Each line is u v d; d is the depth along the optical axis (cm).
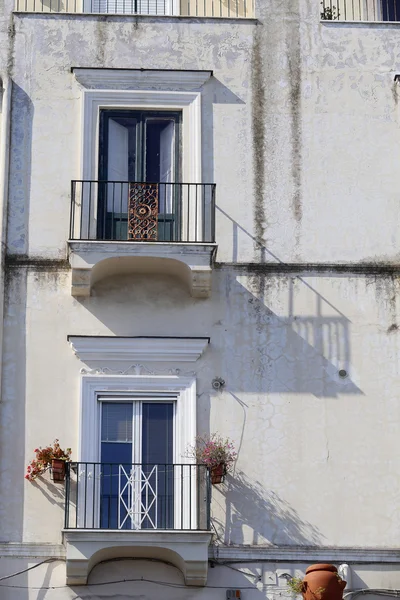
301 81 2630
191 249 2441
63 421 2403
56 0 2761
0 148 2552
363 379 2458
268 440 2416
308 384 2450
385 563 2352
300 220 2545
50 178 2542
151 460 2397
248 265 2514
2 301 2458
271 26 2658
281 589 2328
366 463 2411
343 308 2495
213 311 2488
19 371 2427
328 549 2352
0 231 2491
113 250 2436
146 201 2527
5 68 2606
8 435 2389
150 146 2583
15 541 2330
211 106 2605
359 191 2566
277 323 2483
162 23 2648
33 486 2362
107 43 2631
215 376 2445
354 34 2664
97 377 2423
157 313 2480
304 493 2389
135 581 2323
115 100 2591
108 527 2345
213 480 2361
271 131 2595
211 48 2641
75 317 2467
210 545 2344
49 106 2586
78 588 2316
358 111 2616
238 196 2552
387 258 2528
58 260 2495
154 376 2431
